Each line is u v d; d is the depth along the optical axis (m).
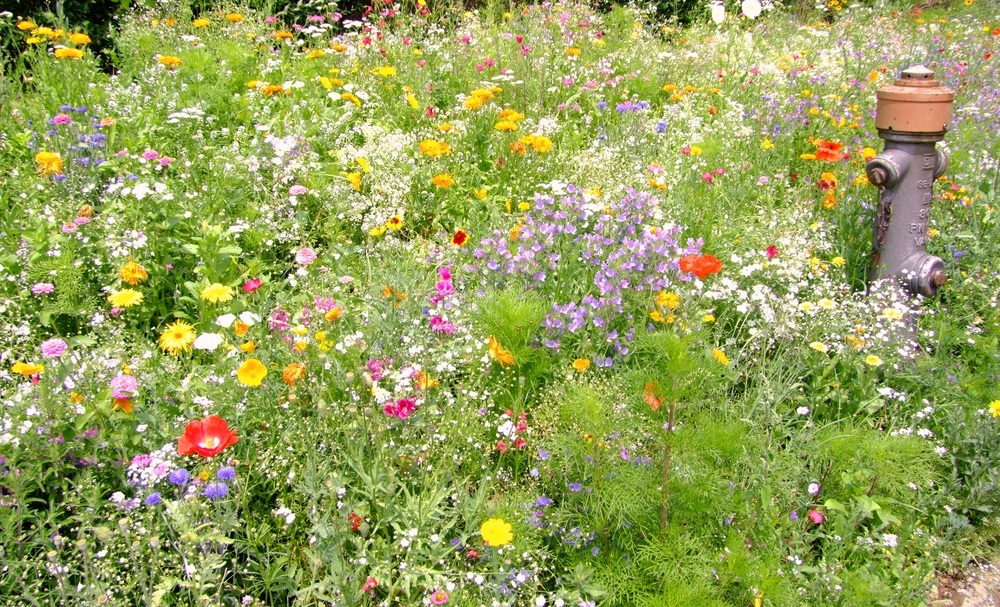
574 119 6.47
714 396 3.29
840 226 4.59
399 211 4.63
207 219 4.10
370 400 2.71
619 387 3.10
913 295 4.00
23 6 7.46
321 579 2.46
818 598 2.58
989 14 12.52
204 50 6.73
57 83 5.77
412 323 3.31
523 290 3.61
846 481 2.95
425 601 2.32
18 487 2.45
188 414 2.88
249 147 5.08
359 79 6.63
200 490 2.50
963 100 7.19
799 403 3.48
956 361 3.88
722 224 4.66
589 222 4.37
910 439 2.95
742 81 7.29
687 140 5.93
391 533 2.62
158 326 3.69
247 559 2.48
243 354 3.06
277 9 8.80
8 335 3.38
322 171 4.92
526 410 3.19
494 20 9.04
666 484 2.55
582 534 2.60
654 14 10.45
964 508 3.10
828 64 8.35
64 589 2.24
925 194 3.92
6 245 3.85
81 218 3.76
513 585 2.45
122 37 7.46
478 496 2.55
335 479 2.51
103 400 2.69
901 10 12.02
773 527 2.72
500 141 5.41
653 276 3.65
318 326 3.29
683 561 2.48
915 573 2.73
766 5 10.52
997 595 2.87
